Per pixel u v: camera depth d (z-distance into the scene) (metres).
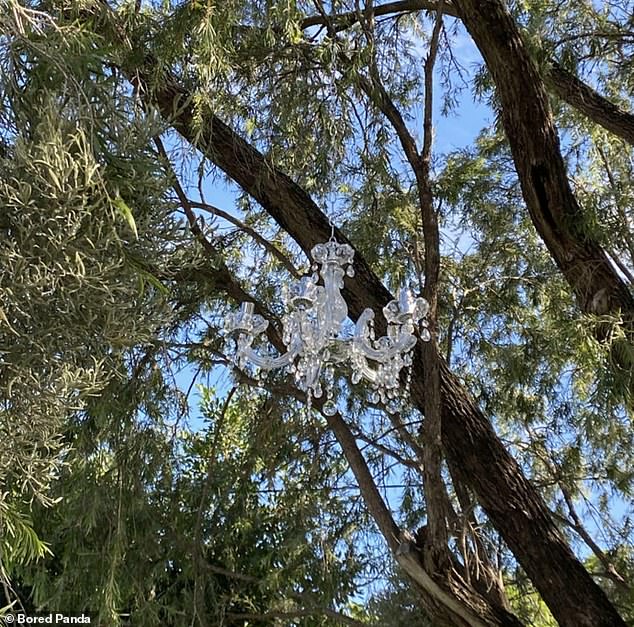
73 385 2.72
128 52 4.30
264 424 6.15
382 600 5.98
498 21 4.75
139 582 5.50
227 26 4.43
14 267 2.48
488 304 6.59
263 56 5.07
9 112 2.83
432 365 4.43
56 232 2.51
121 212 2.56
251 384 5.59
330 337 3.23
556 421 6.47
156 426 5.51
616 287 4.93
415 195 6.34
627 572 6.29
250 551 6.66
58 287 2.56
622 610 6.01
